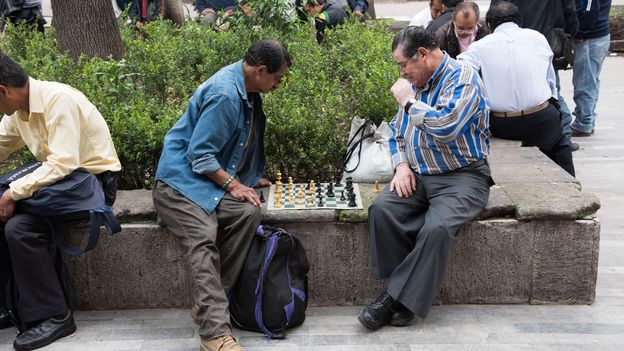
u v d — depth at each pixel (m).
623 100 8.26
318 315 3.81
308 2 7.00
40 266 3.50
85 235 3.81
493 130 5.14
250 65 3.56
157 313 3.88
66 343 3.57
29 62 5.51
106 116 4.43
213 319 3.34
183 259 3.84
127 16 7.75
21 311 3.54
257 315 3.53
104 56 6.03
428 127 3.51
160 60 5.63
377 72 5.02
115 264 3.86
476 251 3.79
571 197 3.83
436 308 3.84
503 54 4.92
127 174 4.27
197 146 3.52
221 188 3.59
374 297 3.90
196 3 7.93
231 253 3.56
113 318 3.84
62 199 3.46
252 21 6.13
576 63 6.80
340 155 4.41
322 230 3.80
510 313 3.76
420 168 3.73
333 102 4.72
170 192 3.58
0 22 7.92
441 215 3.50
